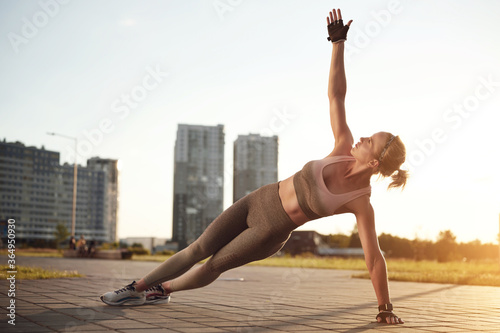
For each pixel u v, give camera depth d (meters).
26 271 8.71
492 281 9.30
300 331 3.21
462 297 6.40
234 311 4.28
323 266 17.94
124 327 3.22
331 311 4.43
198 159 124.31
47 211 156.25
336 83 3.93
